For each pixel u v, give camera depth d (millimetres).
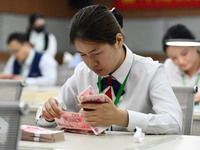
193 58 2957
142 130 1521
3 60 6957
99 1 7488
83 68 1826
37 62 4465
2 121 1039
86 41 1401
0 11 6965
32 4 7332
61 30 7699
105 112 1456
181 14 6797
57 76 4527
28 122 2379
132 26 7184
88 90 1536
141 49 7145
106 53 1444
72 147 1237
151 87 1668
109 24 1449
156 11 7004
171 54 2965
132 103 1681
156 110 1606
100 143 1315
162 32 6969
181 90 2014
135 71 1689
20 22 7207
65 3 7711
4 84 1966
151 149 1262
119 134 1535
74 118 1534
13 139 1036
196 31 6664
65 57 5938
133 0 7148
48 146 1256
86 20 1415
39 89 3529
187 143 1386
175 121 1567
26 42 4473
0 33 6965
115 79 1690
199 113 2299
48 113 1620
